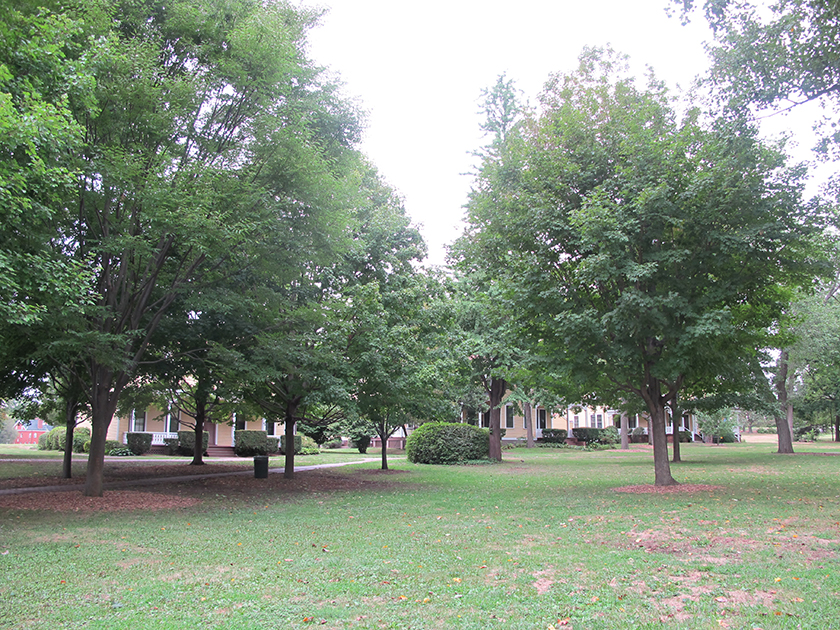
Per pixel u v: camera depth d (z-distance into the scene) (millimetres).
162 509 12094
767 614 5090
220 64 12508
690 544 7941
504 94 29359
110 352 11555
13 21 8523
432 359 20328
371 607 5441
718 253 12312
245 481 18172
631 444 51625
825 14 10242
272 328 15672
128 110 11562
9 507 11977
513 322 15258
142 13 12594
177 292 13188
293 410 19141
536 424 51438
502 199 14977
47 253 9461
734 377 15273
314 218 13742
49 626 5027
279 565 7117
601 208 11641
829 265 12789
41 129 7773
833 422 54562
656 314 11797
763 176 12062
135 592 6004
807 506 11156
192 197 10953
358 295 16406
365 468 24641
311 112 15562
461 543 8344
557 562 7082
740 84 11617
